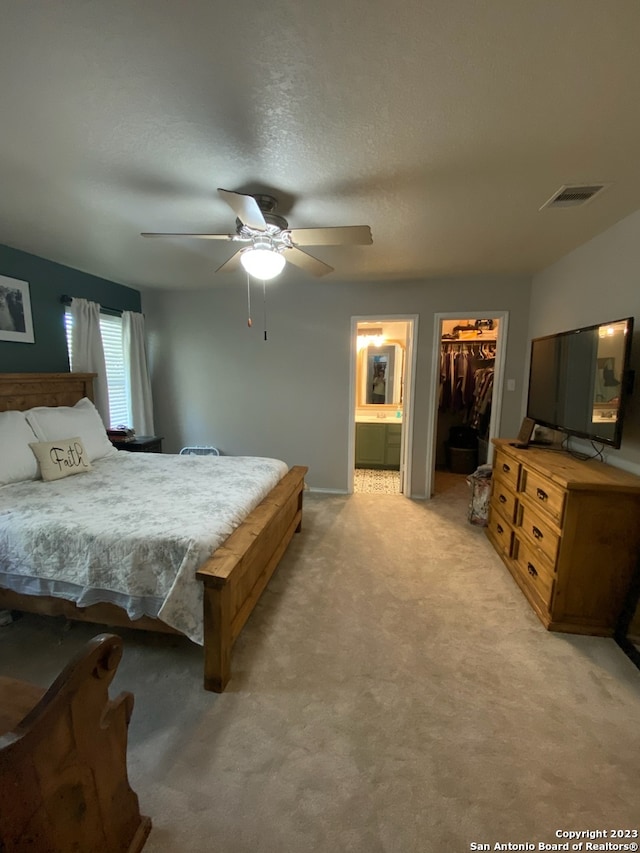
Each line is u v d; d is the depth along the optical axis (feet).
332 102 4.36
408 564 9.25
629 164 5.59
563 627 6.86
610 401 6.95
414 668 6.00
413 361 13.48
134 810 3.72
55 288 11.22
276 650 6.38
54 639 6.56
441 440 18.81
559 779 4.35
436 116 4.58
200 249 9.83
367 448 18.56
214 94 4.26
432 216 7.52
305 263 8.07
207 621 5.40
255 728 4.97
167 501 7.25
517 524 8.67
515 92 4.15
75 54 3.69
